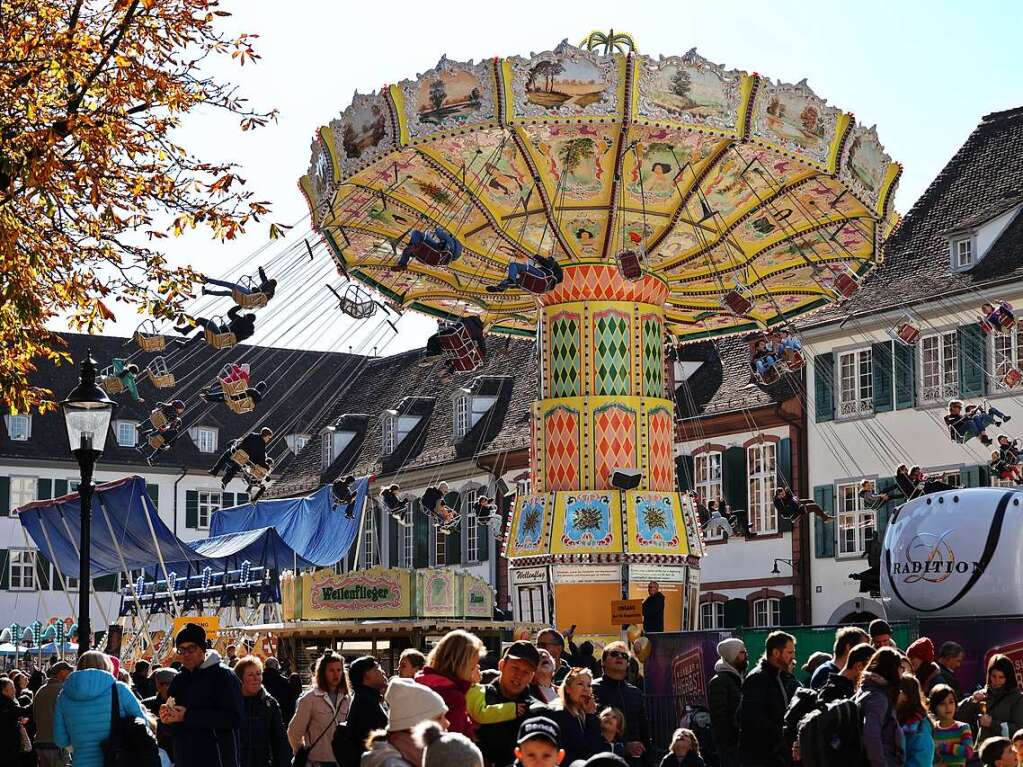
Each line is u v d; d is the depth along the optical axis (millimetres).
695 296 30234
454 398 59156
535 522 27016
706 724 18250
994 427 39031
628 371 27438
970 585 21078
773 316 31625
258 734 13922
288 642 28109
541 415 27734
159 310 16562
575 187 25547
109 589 68188
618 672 13789
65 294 16375
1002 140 44219
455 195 25891
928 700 13203
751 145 24016
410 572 25984
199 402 73188
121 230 16250
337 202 26250
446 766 6781
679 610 27031
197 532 72062
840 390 43062
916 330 33344
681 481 47594
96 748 12555
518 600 27219
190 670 12555
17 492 69312
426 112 23859
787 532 43969
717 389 47125
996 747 12164
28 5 15805
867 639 13055
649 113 23391
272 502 40094
